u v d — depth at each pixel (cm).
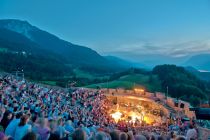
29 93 4397
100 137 762
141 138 895
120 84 17188
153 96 9088
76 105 5106
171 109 7088
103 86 16275
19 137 975
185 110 6156
